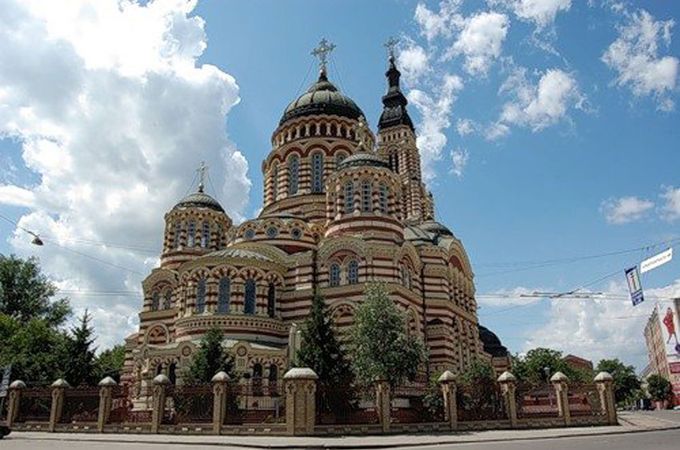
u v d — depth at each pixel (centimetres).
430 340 6538
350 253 6144
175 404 4184
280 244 6794
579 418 4491
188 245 7625
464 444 3191
